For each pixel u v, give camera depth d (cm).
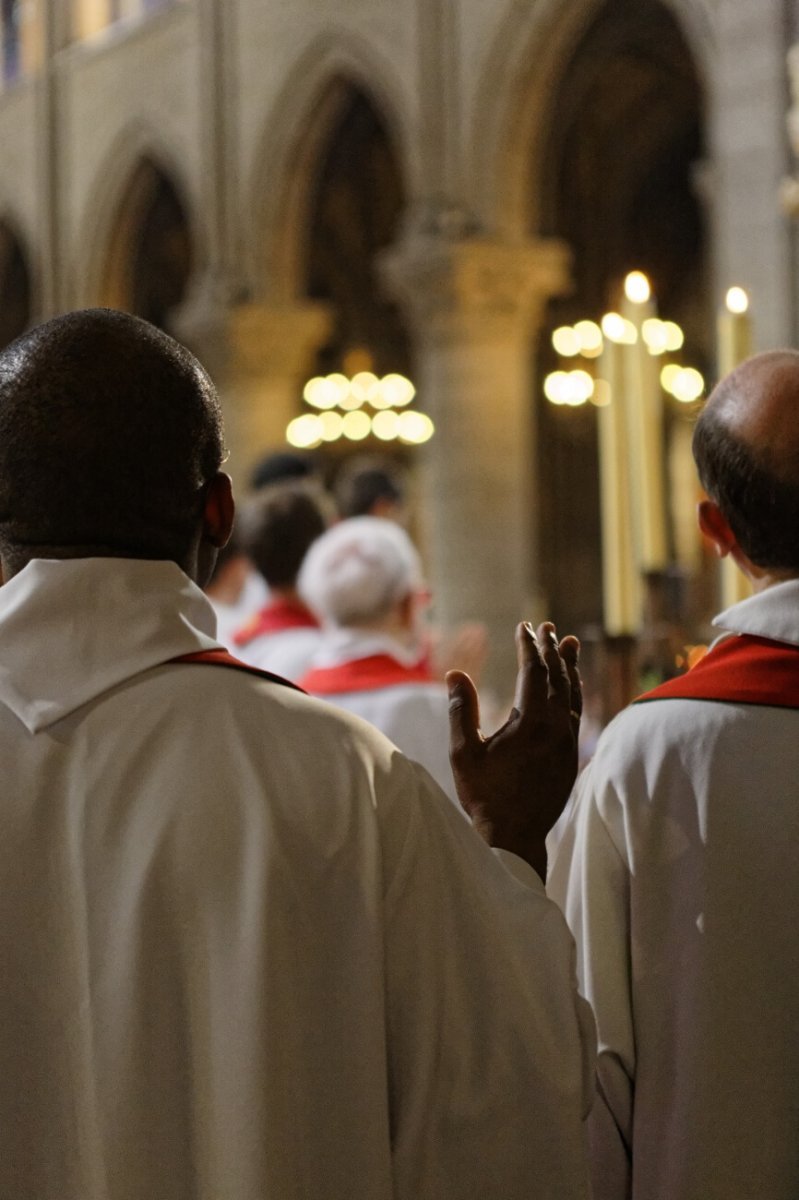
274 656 398
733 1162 174
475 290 1479
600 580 2272
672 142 2102
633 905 179
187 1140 130
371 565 323
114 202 1967
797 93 963
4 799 135
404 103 1539
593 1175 183
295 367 1788
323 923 136
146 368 145
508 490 1504
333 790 138
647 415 275
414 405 2583
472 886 144
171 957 131
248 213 1745
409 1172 137
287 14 1675
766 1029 174
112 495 144
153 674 140
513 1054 140
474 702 163
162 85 1856
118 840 134
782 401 182
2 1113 132
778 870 174
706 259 2273
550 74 1451
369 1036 135
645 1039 179
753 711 179
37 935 133
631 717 187
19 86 2111
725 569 227
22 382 144
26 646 140
